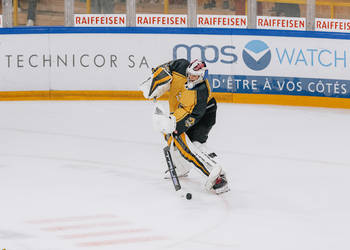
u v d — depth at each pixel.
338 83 32.19
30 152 19.81
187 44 32.88
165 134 15.20
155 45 32.84
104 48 32.59
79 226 12.30
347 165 18.89
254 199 14.80
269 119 27.47
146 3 33.44
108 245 11.16
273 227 12.57
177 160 16.03
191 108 14.36
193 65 14.16
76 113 27.81
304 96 32.44
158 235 11.84
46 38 32.22
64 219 12.78
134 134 23.19
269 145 21.81
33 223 12.46
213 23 33.59
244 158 19.58
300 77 32.38
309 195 15.27
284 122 26.81
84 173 17.11
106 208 13.72
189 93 14.33
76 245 11.14
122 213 13.34
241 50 32.53
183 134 14.73
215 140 22.53
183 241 11.49
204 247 11.16
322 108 31.66
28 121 25.61
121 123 25.47
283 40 32.34
